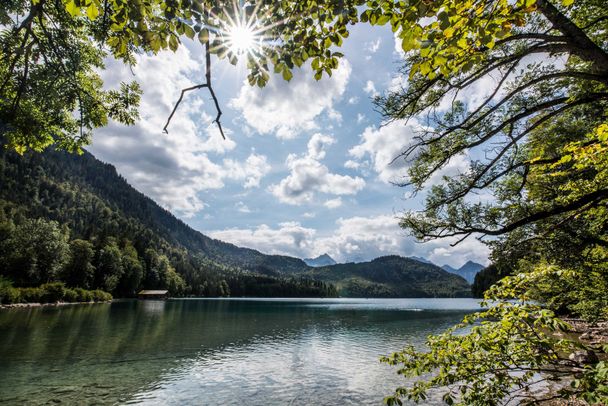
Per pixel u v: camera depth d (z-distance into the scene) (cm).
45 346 2617
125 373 2023
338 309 9538
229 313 7144
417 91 572
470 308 10131
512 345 421
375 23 270
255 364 2369
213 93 258
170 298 14988
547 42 471
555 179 790
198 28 256
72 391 1680
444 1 236
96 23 513
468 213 763
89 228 13962
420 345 3189
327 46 294
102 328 3756
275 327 4675
